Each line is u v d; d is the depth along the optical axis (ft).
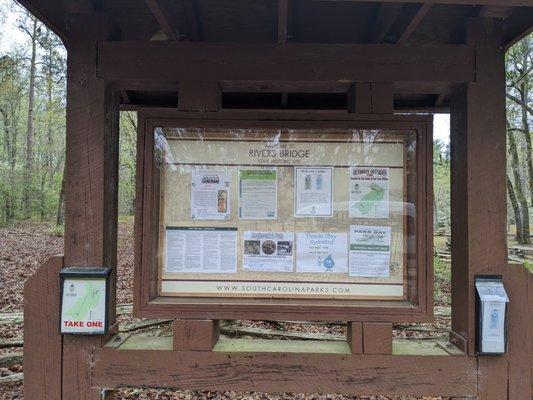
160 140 7.61
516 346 7.15
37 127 87.92
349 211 7.57
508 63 49.60
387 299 7.45
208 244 7.55
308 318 7.29
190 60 7.32
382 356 7.22
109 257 7.63
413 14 7.08
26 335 7.36
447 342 7.86
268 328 17.04
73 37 7.32
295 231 7.57
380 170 7.58
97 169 7.31
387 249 7.52
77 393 7.31
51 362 7.34
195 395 12.89
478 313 7.06
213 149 7.63
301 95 10.57
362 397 12.79
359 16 8.18
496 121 7.20
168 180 7.60
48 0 7.02
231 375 7.28
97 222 7.30
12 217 67.87
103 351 7.30
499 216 7.17
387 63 7.29
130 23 8.28
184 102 7.34
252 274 7.52
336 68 7.31
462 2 5.63
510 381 7.14
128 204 82.64
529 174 56.80
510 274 7.16
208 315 7.29
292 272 7.52
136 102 10.68
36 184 76.02
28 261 33.81
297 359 7.26
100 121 7.31
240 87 7.75
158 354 7.30
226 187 7.62
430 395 7.17
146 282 7.27
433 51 7.25
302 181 7.61
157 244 7.53
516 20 7.31
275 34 8.66
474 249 7.17
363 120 7.30
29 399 7.33
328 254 7.54
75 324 7.16
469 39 7.26
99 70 7.32
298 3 7.75
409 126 7.30
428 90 7.73
